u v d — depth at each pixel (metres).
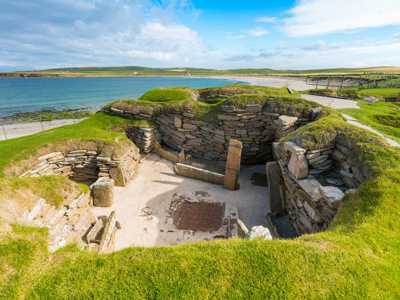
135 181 11.92
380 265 3.59
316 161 7.70
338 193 6.05
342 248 3.84
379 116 12.64
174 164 14.13
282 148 8.92
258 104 13.52
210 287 3.24
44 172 10.59
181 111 15.05
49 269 3.54
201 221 8.68
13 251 3.62
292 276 3.36
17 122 30.62
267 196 10.62
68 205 6.16
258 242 4.02
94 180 11.91
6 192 5.07
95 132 13.27
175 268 3.51
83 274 3.46
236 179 10.98
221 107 14.09
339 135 7.83
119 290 3.21
